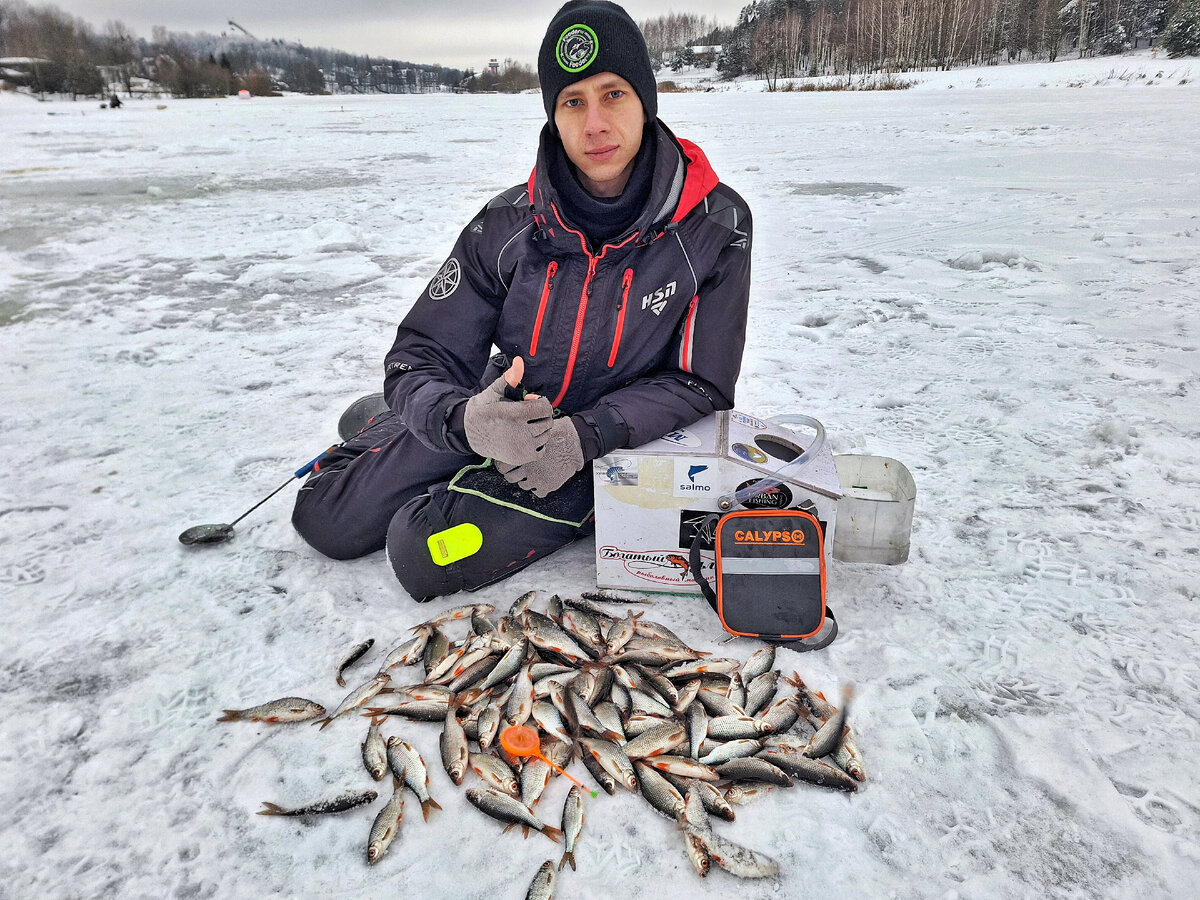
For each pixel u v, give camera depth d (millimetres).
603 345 2383
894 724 1916
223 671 2158
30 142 19641
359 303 5953
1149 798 1706
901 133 16906
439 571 2344
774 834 1643
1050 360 4312
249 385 4305
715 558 2248
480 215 2451
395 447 2543
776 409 3814
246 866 1604
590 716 1894
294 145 18391
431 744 1897
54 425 3768
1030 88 36281
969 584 2467
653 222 2199
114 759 1868
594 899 1525
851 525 2506
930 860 1583
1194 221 7480
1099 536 2697
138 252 7582
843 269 6527
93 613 2406
